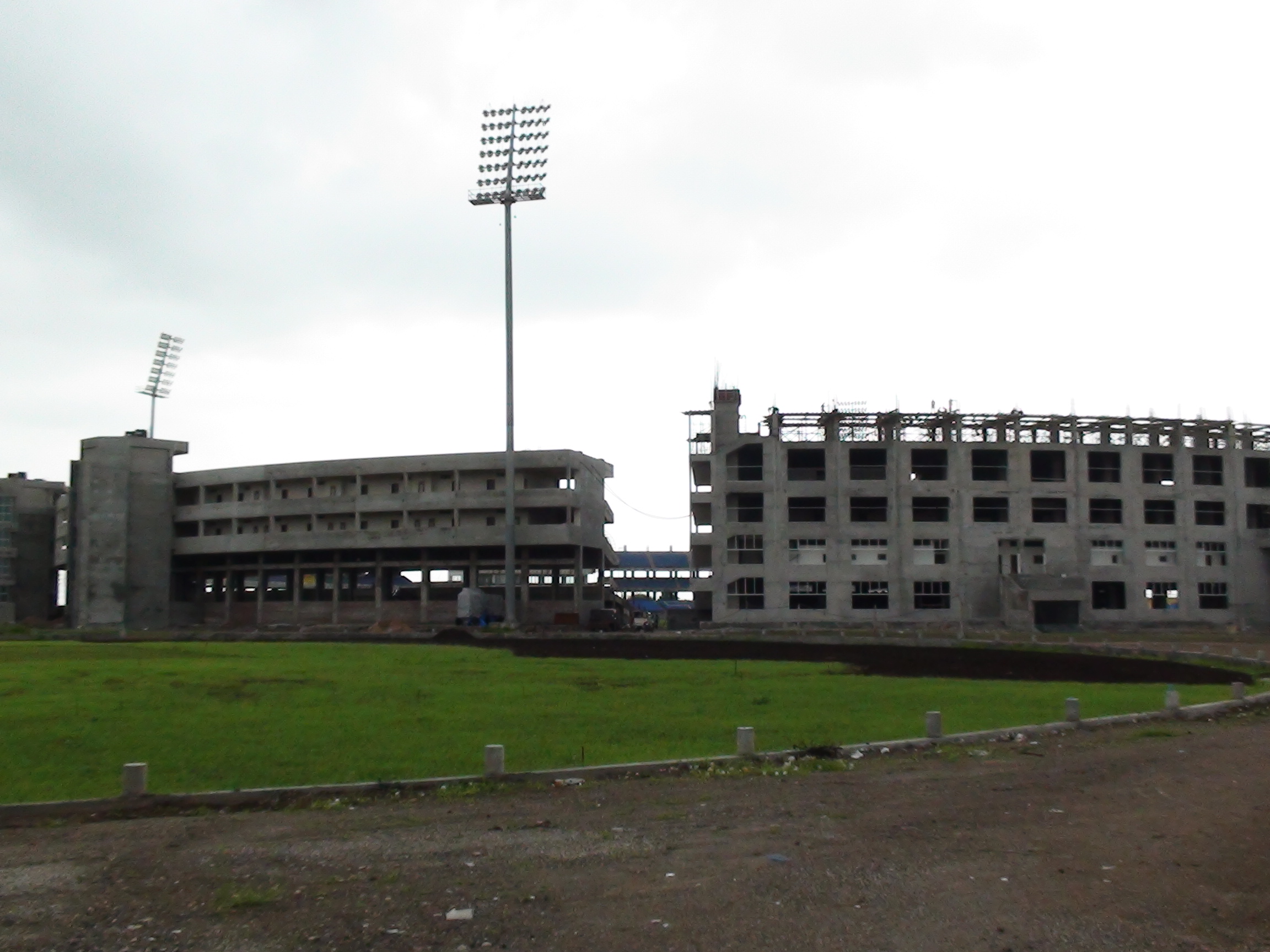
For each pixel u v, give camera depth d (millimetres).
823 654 51219
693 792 16891
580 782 17953
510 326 75500
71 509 103688
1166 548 87688
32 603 117875
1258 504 90000
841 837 13633
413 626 87062
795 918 10344
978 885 11422
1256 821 14539
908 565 84625
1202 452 89500
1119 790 16844
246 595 106625
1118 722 25828
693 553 88062
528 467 91625
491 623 86250
